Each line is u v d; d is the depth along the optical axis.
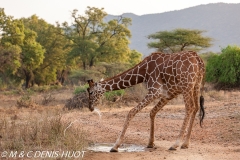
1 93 89.88
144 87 48.59
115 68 93.12
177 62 18.97
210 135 22.44
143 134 23.44
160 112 32.94
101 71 93.50
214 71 61.22
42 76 130.12
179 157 16.84
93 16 119.25
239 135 21.61
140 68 19.73
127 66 95.50
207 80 61.94
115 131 24.45
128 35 120.44
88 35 123.06
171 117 30.00
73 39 118.25
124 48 117.94
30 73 122.25
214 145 19.95
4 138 19.06
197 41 82.38
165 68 19.09
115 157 16.97
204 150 18.41
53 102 53.34
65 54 127.25
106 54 116.25
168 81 19.16
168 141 21.47
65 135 19.62
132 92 46.81
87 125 26.91
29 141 19.00
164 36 82.88
